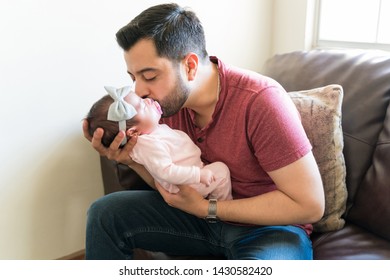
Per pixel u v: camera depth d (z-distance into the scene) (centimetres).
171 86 103
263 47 214
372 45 187
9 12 131
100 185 170
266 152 101
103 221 116
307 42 200
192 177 105
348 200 126
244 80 107
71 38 146
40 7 137
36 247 158
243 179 114
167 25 98
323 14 198
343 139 127
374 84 126
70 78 149
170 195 110
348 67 134
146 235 120
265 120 100
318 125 121
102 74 157
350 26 197
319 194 101
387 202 113
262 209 103
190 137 119
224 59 197
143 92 106
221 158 113
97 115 105
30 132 145
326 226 121
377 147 120
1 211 146
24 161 146
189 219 120
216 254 121
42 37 139
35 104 144
